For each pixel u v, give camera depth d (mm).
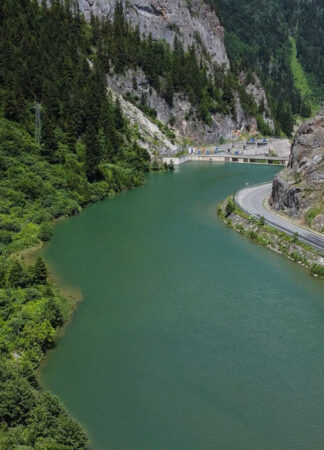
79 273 79750
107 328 62969
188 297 71750
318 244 87188
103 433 44750
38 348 55938
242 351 58281
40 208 109562
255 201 120438
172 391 50781
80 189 124375
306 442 44375
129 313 66938
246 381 52719
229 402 49344
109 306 68750
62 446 40000
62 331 62188
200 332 62312
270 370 54750
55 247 91875
